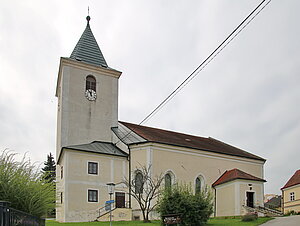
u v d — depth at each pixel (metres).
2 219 9.04
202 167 39.25
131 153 36.38
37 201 13.67
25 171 14.02
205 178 39.09
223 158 41.84
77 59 40.81
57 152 40.06
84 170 33.62
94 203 33.28
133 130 39.38
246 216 28.06
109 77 42.00
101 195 33.91
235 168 42.66
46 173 15.35
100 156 34.94
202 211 24.20
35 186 13.91
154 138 37.38
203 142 46.41
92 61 42.03
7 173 13.47
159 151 35.75
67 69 39.09
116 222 29.16
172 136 43.22
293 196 49.22
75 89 39.12
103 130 39.94
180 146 37.44
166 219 22.02
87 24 44.72
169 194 24.69
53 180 15.52
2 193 13.11
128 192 35.19
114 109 41.44
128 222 29.08
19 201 13.29
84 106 39.34
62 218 31.92
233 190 37.12
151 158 34.88
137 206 34.31
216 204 38.72
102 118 40.25
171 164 36.38
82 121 38.78
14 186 13.32
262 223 25.95
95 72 41.03
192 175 37.88
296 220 25.67
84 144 37.53
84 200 32.81
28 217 11.96
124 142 37.31
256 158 45.66
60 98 39.88
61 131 37.25
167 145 36.31
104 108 40.69
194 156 38.78
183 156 37.72
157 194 33.28
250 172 44.59
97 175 34.22
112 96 41.66
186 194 24.91
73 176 32.88
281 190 51.88
